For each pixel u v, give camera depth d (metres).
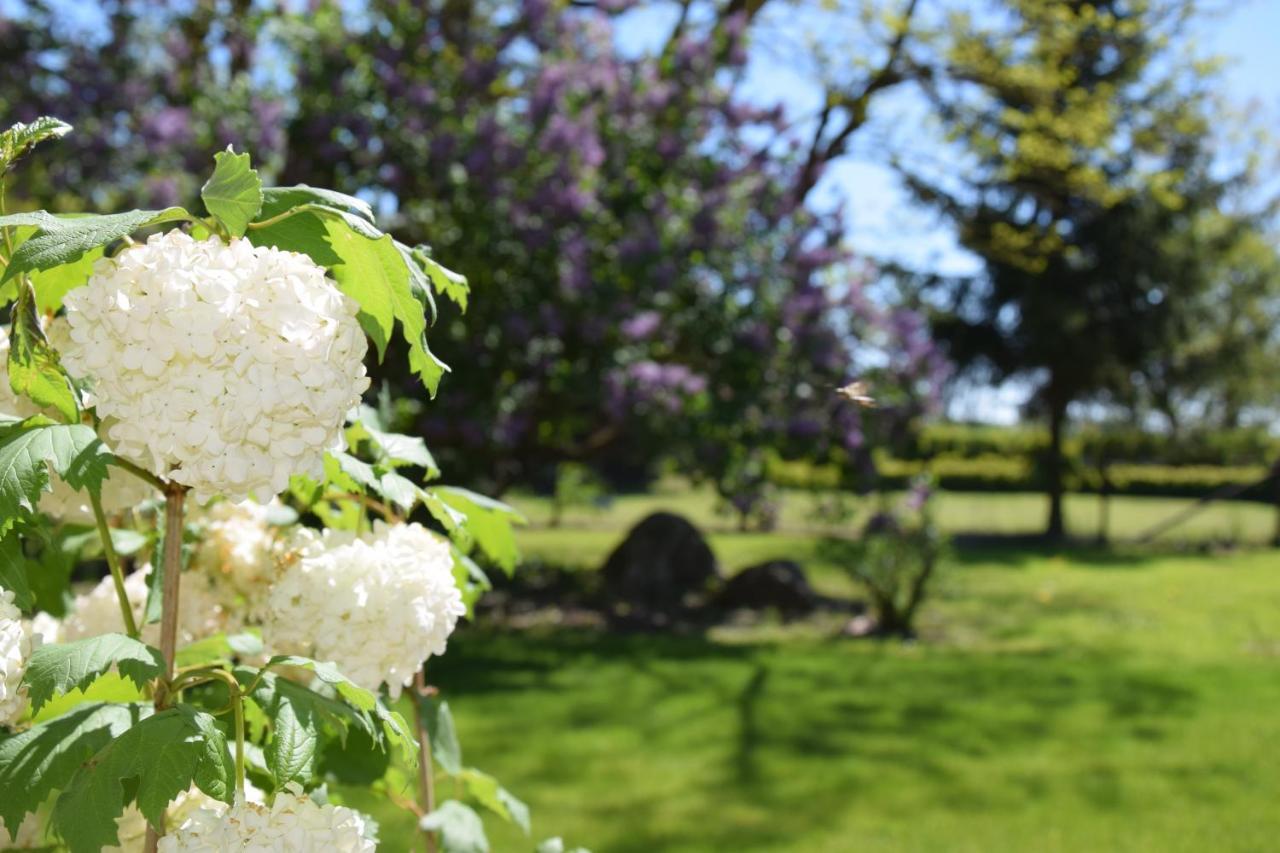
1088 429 32.50
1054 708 8.38
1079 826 5.77
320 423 1.39
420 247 1.57
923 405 12.26
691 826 5.65
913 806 6.06
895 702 8.52
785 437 11.90
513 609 13.04
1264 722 7.96
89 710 1.43
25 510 1.41
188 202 10.27
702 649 10.77
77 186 11.10
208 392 1.31
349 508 2.17
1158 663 10.24
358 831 1.38
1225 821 5.86
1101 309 25.08
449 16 11.34
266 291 1.34
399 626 1.67
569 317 11.15
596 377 11.17
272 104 10.67
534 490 21.97
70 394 1.53
